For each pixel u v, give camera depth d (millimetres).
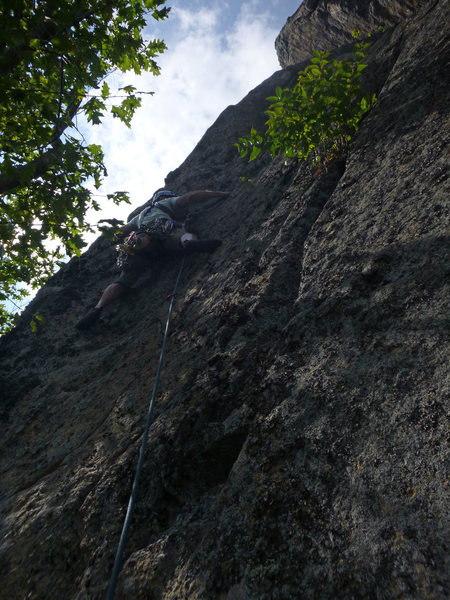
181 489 1794
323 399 1500
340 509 1182
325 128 2863
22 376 3770
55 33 2496
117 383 3068
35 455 2826
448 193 1719
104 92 3072
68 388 3408
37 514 2143
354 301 1760
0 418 3395
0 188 2852
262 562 1228
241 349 2227
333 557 1103
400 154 2258
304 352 1802
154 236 4348
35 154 3227
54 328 4297
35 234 2902
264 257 2771
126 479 1938
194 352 2621
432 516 996
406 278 1617
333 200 2531
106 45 3275
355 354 1554
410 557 970
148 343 3324
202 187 5363
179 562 1467
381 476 1157
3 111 3080
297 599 1082
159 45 3389
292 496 1324
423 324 1407
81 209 2818
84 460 2357
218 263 3588
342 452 1304
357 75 2803
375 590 974
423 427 1160
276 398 1712
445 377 1205
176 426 1995
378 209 2088
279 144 2916
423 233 1697
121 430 2393
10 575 1879
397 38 3680
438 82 2422
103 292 4672
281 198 3568
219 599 1229
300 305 2053
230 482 1543
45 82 2957
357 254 1962
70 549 1823
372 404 1337
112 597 1306
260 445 1568
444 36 2719
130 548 1665
